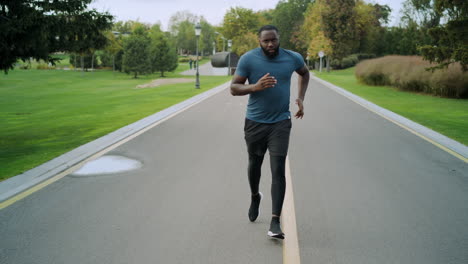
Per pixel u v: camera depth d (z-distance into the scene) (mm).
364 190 5355
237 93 3650
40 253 3486
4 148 8867
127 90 30328
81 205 4719
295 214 4457
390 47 72625
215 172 6230
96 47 10617
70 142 8867
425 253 3541
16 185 5500
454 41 19234
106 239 3777
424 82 22281
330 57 62844
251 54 3760
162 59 53031
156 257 3420
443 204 4848
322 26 62031
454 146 8289
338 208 4656
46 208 4609
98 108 17234
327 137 9211
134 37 50250
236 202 4848
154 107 16062
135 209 4594
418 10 58844
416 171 6375
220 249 3572
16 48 9586
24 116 16859
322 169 6422
